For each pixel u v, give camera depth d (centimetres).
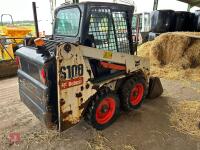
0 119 307
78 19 242
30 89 260
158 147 247
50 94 220
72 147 246
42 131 277
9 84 471
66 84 216
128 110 324
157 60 611
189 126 294
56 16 291
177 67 578
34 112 258
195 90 441
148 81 358
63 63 207
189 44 586
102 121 279
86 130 280
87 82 238
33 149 242
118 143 254
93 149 243
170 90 439
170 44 594
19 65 291
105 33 264
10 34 689
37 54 230
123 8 277
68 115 230
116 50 285
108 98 275
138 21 350
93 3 235
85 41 239
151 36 839
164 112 335
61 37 277
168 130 283
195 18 837
